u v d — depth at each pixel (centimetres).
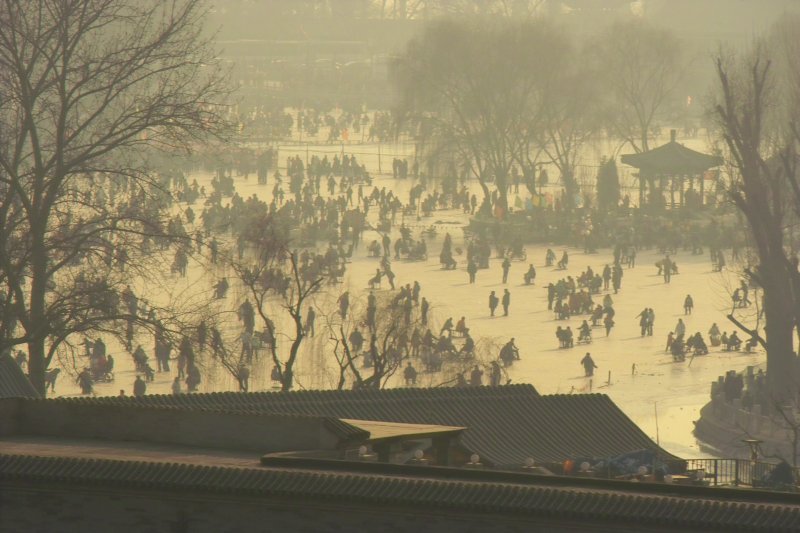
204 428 11469
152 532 9712
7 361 16625
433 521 9106
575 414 17400
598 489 9200
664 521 8625
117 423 11781
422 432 12112
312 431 11162
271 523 9462
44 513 9894
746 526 8456
